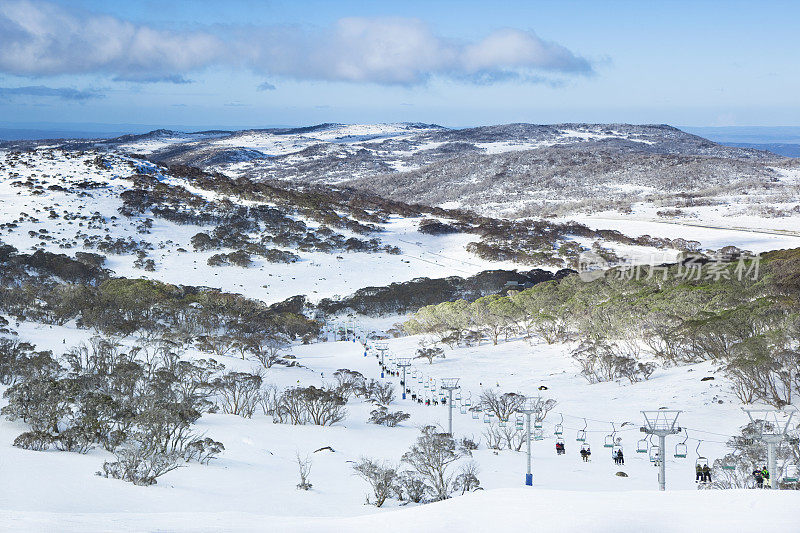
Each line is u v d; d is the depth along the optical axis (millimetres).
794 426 45656
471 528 17312
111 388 52281
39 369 53688
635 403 60469
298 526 19250
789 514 16156
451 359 93688
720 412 53531
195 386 60406
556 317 98500
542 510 18188
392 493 32438
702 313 75188
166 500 28484
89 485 29641
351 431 53656
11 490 26844
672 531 15562
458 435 53562
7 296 98938
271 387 68562
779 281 80312
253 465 39812
